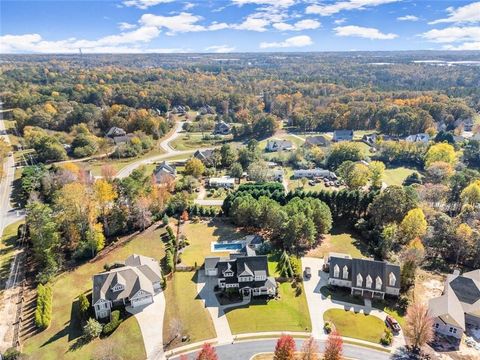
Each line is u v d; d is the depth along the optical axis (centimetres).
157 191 11369
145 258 8356
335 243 9706
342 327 6638
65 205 9525
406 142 16812
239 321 6819
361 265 7631
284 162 16612
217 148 17988
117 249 9506
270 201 10306
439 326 6500
